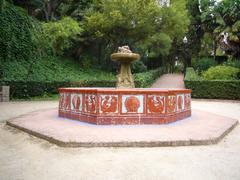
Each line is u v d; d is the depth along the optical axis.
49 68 19.06
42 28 17.47
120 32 20.69
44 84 15.69
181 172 3.49
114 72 23.00
